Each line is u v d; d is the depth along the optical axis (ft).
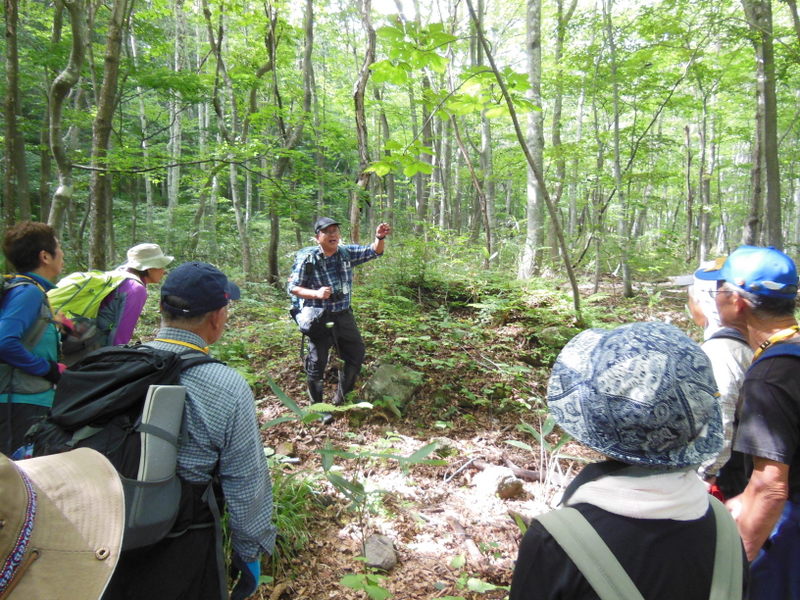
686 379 3.05
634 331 3.30
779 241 27.35
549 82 37.65
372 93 52.70
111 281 9.33
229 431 5.02
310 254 14.24
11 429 7.71
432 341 18.54
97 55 35.29
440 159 47.26
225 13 32.35
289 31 35.70
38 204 49.85
